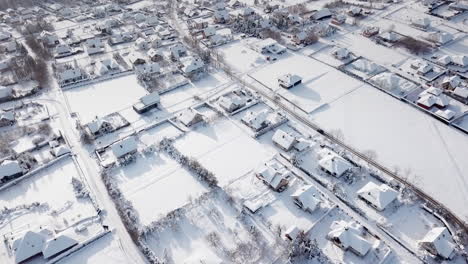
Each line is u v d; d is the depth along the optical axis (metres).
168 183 79.00
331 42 138.75
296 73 119.88
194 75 118.69
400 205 72.00
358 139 90.25
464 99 102.19
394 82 108.38
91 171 83.19
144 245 65.06
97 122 94.44
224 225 69.12
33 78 122.00
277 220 69.81
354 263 61.66
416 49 127.69
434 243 61.78
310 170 81.25
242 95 108.81
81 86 118.44
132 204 74.00
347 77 116.25
